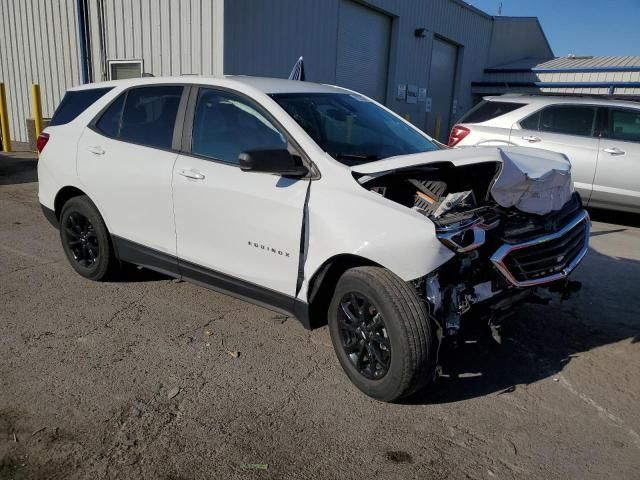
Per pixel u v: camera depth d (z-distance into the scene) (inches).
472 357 155.6
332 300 136.9
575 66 903.7
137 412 124.3
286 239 138.3
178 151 165.0
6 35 586.6
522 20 1021.2
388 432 120.8
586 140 315.0
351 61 666.2
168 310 178.1
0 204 314.8
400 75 762.2
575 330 174.2
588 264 240.7
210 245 156.8
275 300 146.3
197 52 472.4
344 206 128.7
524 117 331.0
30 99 591.8
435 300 121.9
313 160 137.8
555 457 114.3
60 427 118.1
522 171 133.7
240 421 122.7
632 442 120.0
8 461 107.4
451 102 940.6
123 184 175.3
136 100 181.8
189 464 108.7
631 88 810.8
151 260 176.4
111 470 106.1
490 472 109.5
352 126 158.6
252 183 144.7
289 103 152.6
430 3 788.6
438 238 118.3
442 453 114.7
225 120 157.2
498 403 133.4
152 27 490.0
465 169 145.4
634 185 304.7
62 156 195.2
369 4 658.8
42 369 140.4
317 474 107.3
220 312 177.9
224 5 451.2
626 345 165.2
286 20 530.9
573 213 156.5
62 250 235.1
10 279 200.2
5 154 490.9
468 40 920.9
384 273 125.6
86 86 204.2
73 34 542.3
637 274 228.4
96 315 172.6
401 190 140.3
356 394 134.6
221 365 145.9
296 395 133.5
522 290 136.8
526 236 133.3
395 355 121.7
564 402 134.7
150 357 148.6
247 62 489.1
